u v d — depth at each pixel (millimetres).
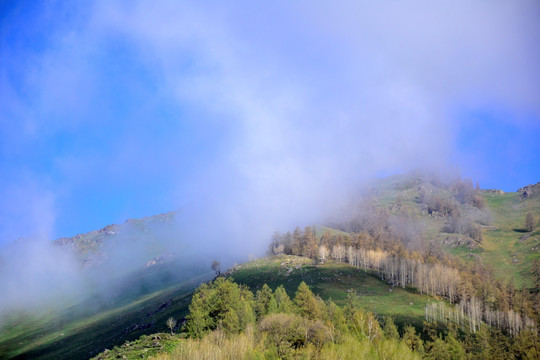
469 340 109938
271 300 91062
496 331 121750
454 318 131500
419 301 147125
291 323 73938
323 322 79125
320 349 66875
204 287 96688
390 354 66562
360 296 149250
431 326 119312
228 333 73062
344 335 71125
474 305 139125
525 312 138000
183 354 65938
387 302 143625
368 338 69938
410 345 91688
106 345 149125
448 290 158500
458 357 89688
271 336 70000
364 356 64438
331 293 150375
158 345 75188
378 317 124312
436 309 138125
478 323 130125
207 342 68750
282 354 64062
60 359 157625
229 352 65062
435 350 89188
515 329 125250
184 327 91375
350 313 94125
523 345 104062
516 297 150125
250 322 77875
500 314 134750
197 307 85375
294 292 150500
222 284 86062
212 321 80250
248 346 66875
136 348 74750
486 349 103312
